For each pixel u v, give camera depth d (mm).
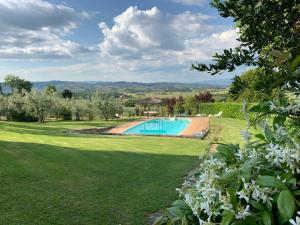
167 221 1598
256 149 1515
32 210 6414
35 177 9039
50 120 39000
